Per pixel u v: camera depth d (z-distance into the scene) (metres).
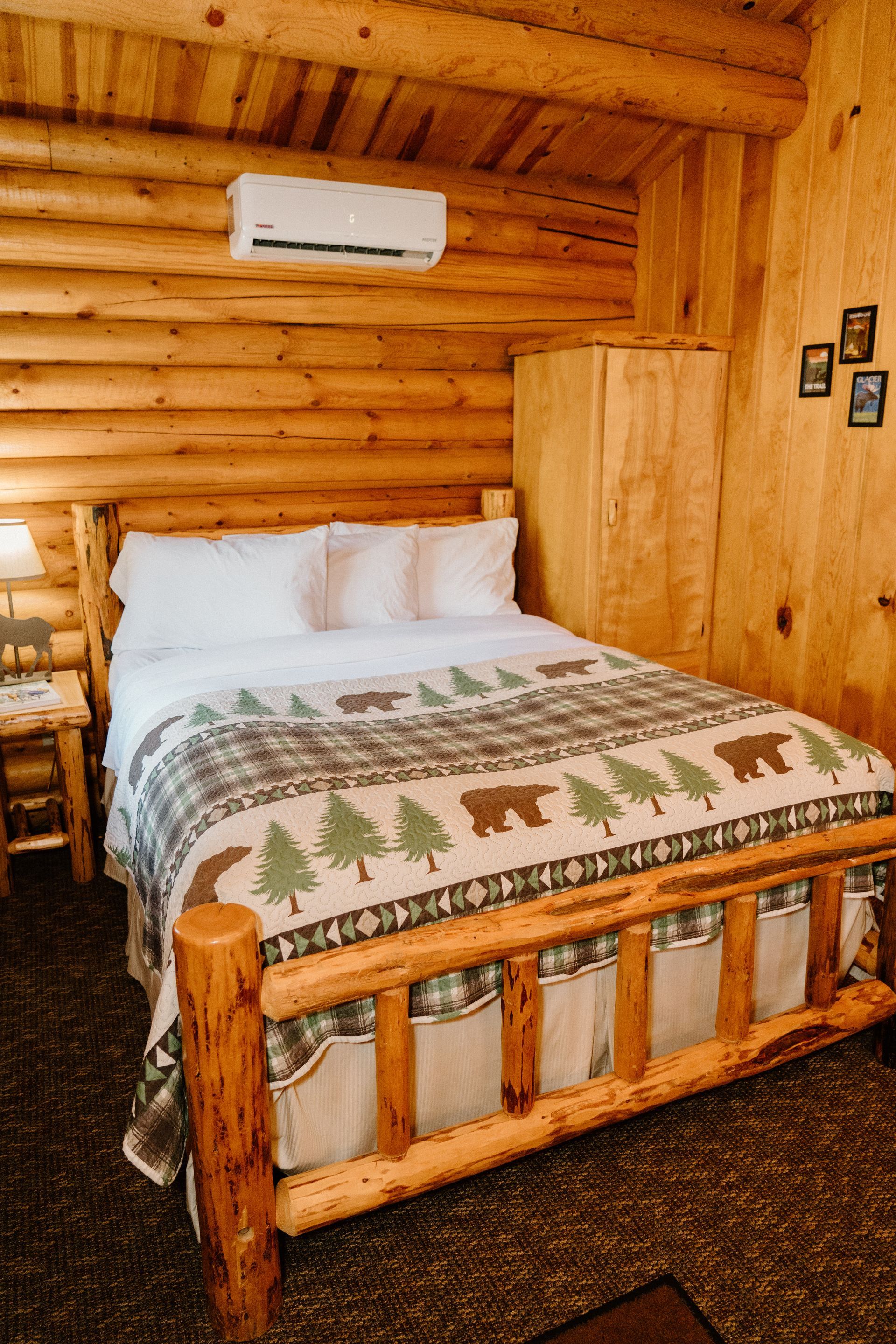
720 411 3.67
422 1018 1.62
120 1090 2.05
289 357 3.43
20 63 2.70
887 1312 1.52
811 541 3.44
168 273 3.18
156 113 2.98
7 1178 1.81
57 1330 1.50
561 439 3.59
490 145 3.49
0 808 2.88
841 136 3.15
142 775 2.23
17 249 2.94
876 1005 2.02
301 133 3.19
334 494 3.63
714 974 1.97
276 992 1.39
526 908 1.61
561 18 2.77
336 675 2.72
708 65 3.05
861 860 1.93
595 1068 1.90
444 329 3.69
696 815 1.87
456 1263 1.62
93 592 3.10
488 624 3.23
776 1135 1.90
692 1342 1.47
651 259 3.99
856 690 3.34
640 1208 1.73
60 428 3.14
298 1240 1.67
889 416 3.10
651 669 2.76
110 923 2.75
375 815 1.75
